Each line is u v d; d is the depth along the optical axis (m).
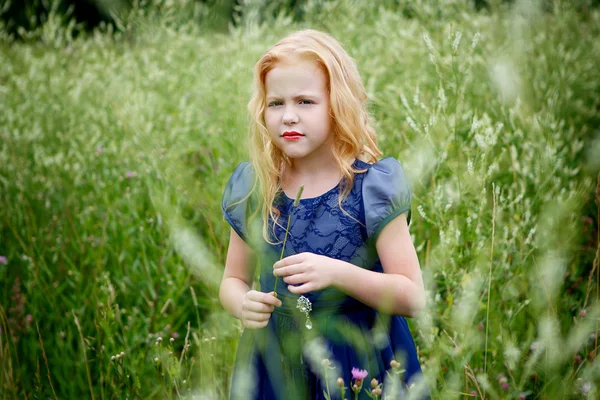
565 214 2.04
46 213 3.40
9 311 2.65
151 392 2.26
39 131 4.24
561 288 2.25
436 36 4.48
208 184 3.18
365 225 1.70
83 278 2.84
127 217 3.21
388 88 3.83
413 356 1.79
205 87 4.61
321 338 1.69
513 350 1.71
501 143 3.05
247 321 1.67
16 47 6.86
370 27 5.21
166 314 2.63
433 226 2.49
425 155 2.16
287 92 1.67
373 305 1.64
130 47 6.41
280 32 5.25
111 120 4.45
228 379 1.84
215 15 5.83
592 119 3.71
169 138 3.93
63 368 2.40
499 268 2.17
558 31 4.61
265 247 1.78
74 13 10.26
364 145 1.84
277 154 1.80
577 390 1.65
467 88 3.60
